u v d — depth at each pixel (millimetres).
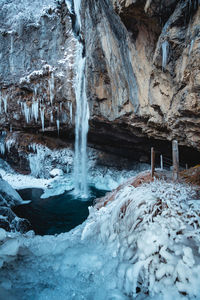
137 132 9062
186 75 4094
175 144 4004
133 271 2121
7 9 12758
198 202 2875
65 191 12703
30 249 3053
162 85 5324
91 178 14164
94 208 5266
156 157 12156
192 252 2094
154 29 4785
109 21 6164
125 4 4395
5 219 6020
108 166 14422
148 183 4039
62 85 11922
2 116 14945
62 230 7898
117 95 8023
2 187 9938
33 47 12414
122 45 6277
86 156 14430
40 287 2197
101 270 2408
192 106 4289
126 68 6699
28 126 14828
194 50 3654
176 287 1912
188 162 10750
